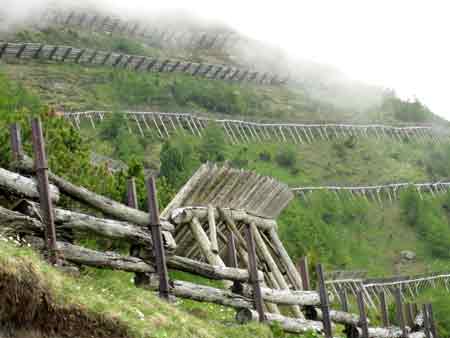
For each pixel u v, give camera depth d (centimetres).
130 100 14500
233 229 2323
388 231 12950
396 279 8862
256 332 1828
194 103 15975
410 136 17688
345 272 7962
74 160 2594
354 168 15212
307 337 2072
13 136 1434
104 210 1556
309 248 8144
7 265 1177
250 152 13725
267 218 2584
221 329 1753
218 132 12669
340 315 2352
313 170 14412
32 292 1202
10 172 1378
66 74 14462
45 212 1391
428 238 12888
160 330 1421
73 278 1371
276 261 2588
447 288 9825
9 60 14412
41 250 1373
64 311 1249
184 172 8806
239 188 2384
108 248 2114
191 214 2225
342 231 12231
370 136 16888
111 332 1319
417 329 2945
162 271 1633
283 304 2106
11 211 1348
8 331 1169
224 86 17200
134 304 1466
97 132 11356
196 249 2366
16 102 6006
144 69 16625
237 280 1897
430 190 15025
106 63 15850
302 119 17488
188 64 17412
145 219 1628
